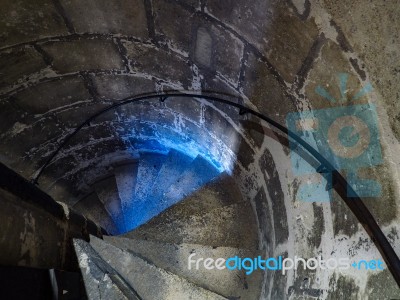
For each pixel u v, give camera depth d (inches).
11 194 60.6
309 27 66.2
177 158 196.1
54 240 81.2
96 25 111.7
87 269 82.4
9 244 59.1
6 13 101.9
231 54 97.7
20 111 141.9
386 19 50.7
